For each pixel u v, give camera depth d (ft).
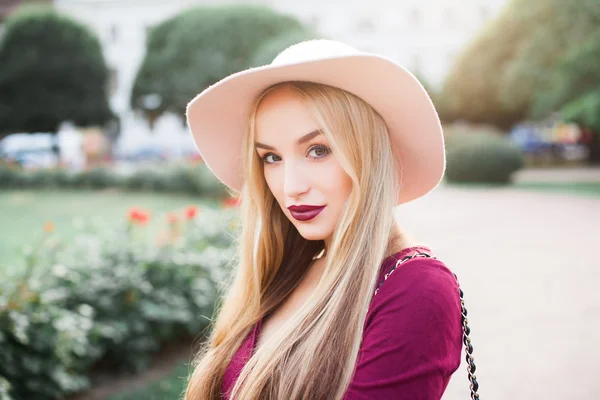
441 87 85.35
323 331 3.28
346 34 119.34
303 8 119.44
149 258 13.67
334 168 3.47
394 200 3.53
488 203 42.75
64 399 10.93
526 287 18.86
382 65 3.22
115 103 120.47
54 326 10.35
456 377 11.56
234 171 4.89
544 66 59.88
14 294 10.44
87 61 78.64
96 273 12.93
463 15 116.67
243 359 4.03
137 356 12.44
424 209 39.75
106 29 122.83
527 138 98.32
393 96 3.44
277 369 3.41
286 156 3.54
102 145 104.99
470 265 22.53
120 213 39.32
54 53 76.69
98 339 12.03
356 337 3.18
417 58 118.73
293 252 4.51
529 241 27.48
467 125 84.23
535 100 63.57
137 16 122.21
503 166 56.39
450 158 58.03
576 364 12.08
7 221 36.11
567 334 14.02
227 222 6.59
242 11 71.20
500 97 70.28
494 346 13.32
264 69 3.32
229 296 4.54
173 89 74.79
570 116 53.98
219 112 4.24
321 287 3.45
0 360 9.43
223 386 4.08
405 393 2.88
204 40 71.77
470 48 77.77
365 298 3.23
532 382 11.23
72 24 77.56
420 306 2.97
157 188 53.26
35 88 77.20
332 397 3.18
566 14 57.00
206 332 13.99
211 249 15.75
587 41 53.78
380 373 2.93
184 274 13.94
